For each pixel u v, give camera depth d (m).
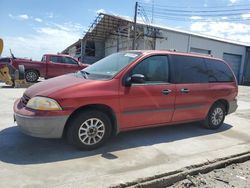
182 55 5.98
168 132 6.22
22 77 13.30
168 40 26.64
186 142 5.61
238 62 32.91
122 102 4.88
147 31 25.58
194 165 4.42
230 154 5.00
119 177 3.79
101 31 30.38
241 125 7.43
